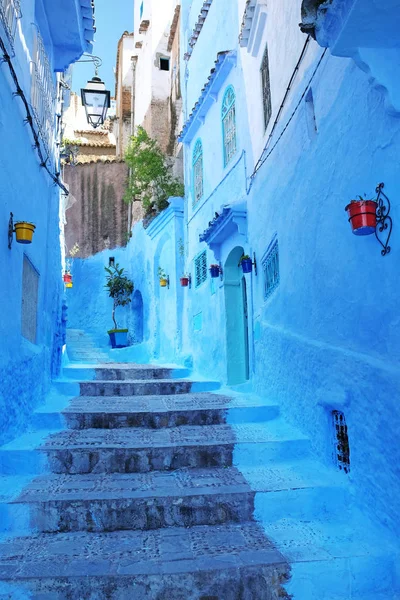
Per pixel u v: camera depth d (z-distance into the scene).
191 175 11.27
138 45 18.55
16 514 3.83
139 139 13.92
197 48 11.24
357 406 4.04
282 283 5.96
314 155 4.90
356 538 3.66
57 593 3.02
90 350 14.82
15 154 5.07
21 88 5.29
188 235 11.38
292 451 5.06
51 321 7.47
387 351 3.59
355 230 3.64
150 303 13.85
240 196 8.12
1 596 2.98
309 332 5.11
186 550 3.48
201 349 9.86
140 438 5.28
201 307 10.09
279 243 6.07
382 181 3.59
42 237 6.67
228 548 3.50
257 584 3.18
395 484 3.50
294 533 3.76
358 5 2.82
